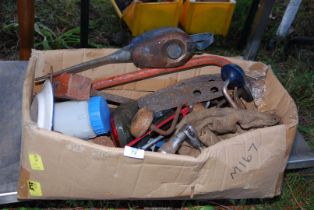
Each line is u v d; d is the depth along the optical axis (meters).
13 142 1.34
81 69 1.38
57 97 1.29
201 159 1.05
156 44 1.34
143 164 1.05
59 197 1.16
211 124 1.27
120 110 1.30
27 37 1.62
